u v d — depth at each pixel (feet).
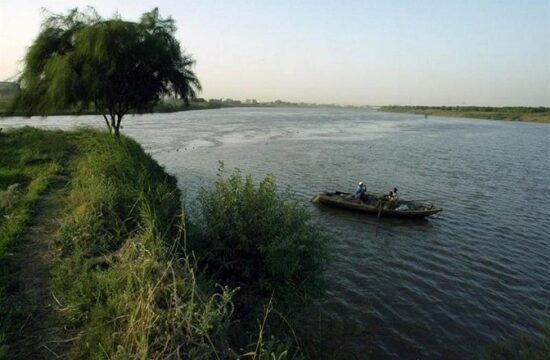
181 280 18.52
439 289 37.83
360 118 407.85
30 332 16.29
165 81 71.41
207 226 29.78
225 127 220.64
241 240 28.32
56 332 16.46
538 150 145.79
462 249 47.96
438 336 30.50
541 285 39.14
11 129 82.43
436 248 48.14
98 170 40.24
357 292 36.47
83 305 17.88
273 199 30.78
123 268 19.98
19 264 21.72
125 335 15.42
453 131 239.30
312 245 29.73
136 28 64.28
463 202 70.08
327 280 36.52
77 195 32.45
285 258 27.45
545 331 29.73
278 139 167.32
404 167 104.42
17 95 68.08
